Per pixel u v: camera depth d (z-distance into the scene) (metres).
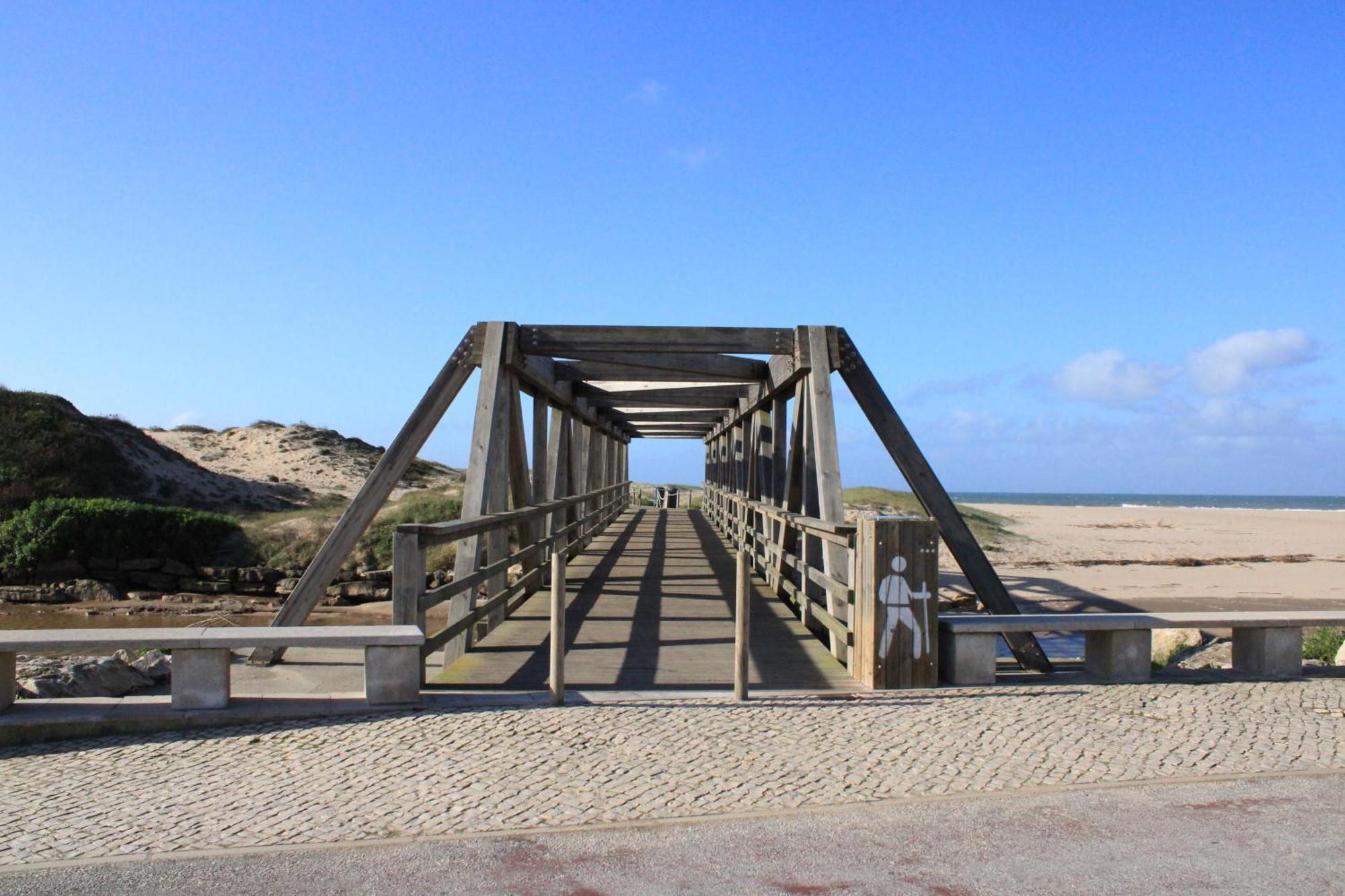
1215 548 33.50
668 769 4.57
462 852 3.65
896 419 8.34
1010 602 7.89
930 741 5.03
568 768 4.57
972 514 40.66
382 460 7.93
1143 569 25.72
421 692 5.98
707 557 15.07
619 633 8.23
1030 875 3.46
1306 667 7.03
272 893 3.30
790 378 9.31
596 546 16.95
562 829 3.86
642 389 14.31
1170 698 6.04
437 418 8.18
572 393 13.13
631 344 8.59
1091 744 5.01
